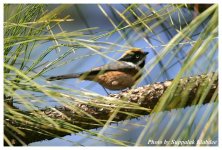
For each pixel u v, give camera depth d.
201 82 4.33
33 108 3.89
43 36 3.87
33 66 4.39
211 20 3.05
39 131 4.75
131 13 4.17
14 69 3.57
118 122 5.01
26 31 4.44
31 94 3.95
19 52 4.36
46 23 4.26
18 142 4.67
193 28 3.06
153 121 3.03
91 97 3.91
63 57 4.42
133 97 5.09
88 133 4.14
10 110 3.85
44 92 3.61
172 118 2.98
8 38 3.99
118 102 4.00
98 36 4.15
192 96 4.44
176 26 4.69
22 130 4.61
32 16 4.42
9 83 3.69
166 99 3.10
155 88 5.07
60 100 3.77
